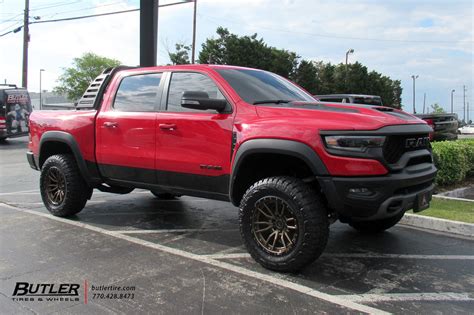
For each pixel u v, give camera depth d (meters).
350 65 45.25
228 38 36.16
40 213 6.70
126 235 5.54
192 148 4.84
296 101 4.87
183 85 5.16
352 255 4.87
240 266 4.42
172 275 4.18
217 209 7.10
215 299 3.66
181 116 4.96
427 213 6.35
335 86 43.72
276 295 3.75
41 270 4.30
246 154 4.26
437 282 4.11
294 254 4.04
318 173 3.91
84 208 7.11
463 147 9.62
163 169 5.14
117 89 5.86
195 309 3.48
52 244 5.14
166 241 5.30
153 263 4.51
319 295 3.76
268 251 4.24
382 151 3.82
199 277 4.13
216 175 4.67
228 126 4.54
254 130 4.25
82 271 4.28
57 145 6.49
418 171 4.15
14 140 24.34
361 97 12.44
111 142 5.67
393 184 3.83
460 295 3.82
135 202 7.63
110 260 4.60
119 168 5.64
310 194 3.99
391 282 4.09
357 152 3.81
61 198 6.34
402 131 3.96
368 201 3.80
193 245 5.14
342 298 3.71
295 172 4.46
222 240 5.36
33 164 6.91
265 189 4.16
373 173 3.79
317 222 3.95
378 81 47.41
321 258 4.75
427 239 5.54
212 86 4.88
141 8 10.17
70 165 6.21
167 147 5.07
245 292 3.80
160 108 5.27
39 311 3.46
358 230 5.89
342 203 3.87
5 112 21.66
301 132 3.99
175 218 6.48
